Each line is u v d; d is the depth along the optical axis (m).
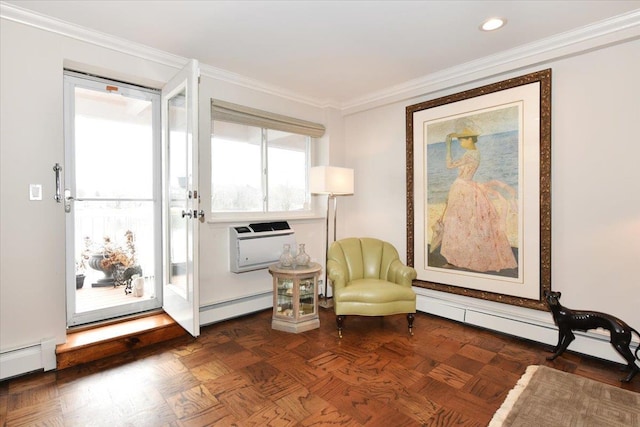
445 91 3.22
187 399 1.88
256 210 3.49
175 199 2.76
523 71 2.72
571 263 2.51
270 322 3.12
